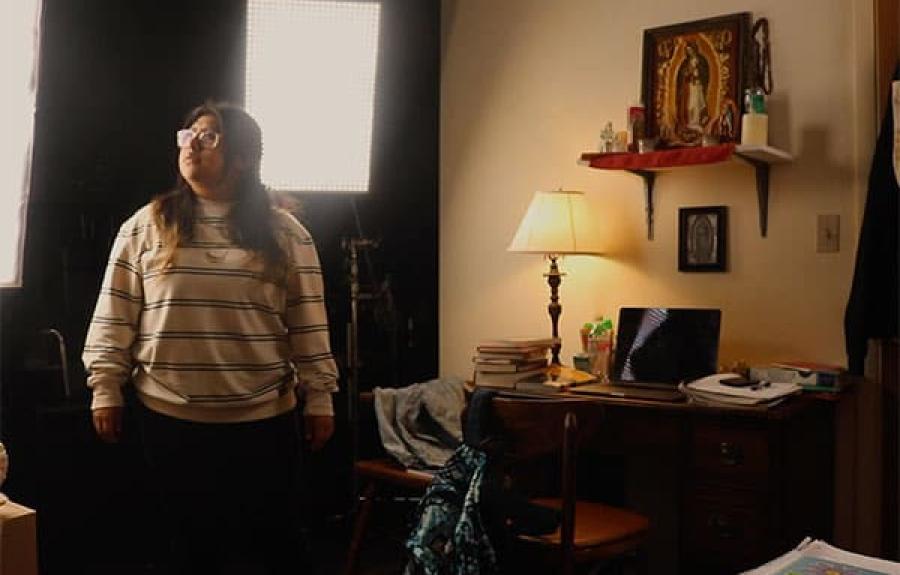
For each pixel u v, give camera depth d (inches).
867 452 106.3
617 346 118.8
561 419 88.3
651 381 114.3
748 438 98.1
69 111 130.2
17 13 62.5
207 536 87.2
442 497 89.2
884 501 105.7
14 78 62.8
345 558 131.3
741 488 98.8
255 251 86.3
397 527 141.2
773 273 114.0
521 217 137.1
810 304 111.3
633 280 125.3
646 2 124.3
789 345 112.8
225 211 87.1
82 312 130.5
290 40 117.3
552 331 130.6
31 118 64.3
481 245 141.7
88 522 123.5
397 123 148.9
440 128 146.9
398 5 148.1
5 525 53.1
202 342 84.1
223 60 138.9
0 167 62.9
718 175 118.0
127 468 125.4
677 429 102.3
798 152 111.8
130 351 87.0
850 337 101.5
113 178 132.5
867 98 106.5
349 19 118.8
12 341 122.5
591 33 129.7
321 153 120.1
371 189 146.3
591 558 92.1
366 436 145.9
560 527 94.0
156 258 84.7
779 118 113.0
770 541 97.2
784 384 103.4
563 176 132.6
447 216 145.9
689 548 102.0
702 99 118.4
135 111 134.6
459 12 144.3
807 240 111.3
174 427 84.5
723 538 99.8
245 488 87.0
